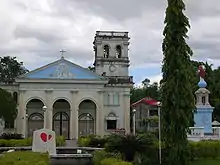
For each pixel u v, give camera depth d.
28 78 80.50
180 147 31.20
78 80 81.75
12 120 72.62
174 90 31.20
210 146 40.41
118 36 87.19
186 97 31.36
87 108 85.00
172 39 31.62
